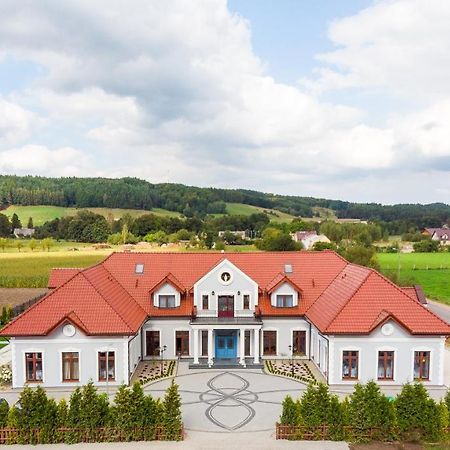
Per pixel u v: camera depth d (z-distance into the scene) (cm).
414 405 2794
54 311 3862
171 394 2866
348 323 3838
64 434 2772
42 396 2817
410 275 11238
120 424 2803
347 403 2867
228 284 4559
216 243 13350
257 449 2698
